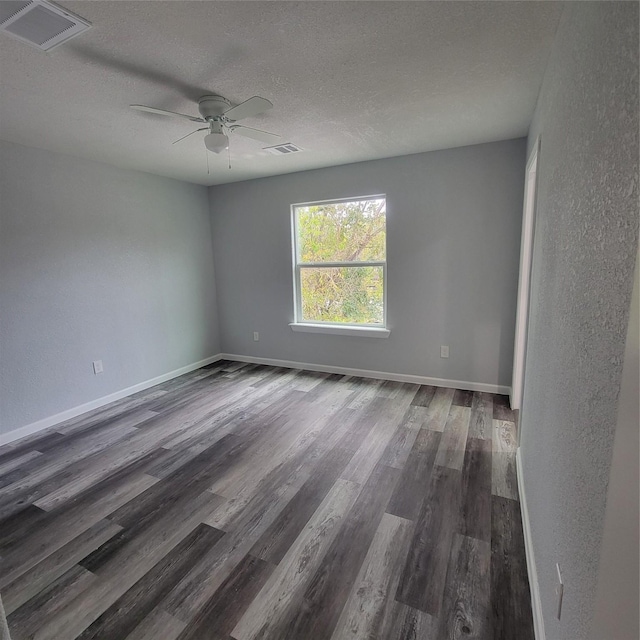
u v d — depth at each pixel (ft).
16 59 5.72
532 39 5.47
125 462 8.62
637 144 2.00
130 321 12.95
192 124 8.51
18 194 9.80
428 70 6.41
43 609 4.99
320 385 13.32
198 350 15.93
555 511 3.91
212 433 9.93
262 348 16.16
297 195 13.99
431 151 11.57
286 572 5.49
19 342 9.96
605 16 2.75
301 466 8.23
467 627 4.60
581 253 3.26
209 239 16.16
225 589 5.23
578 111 3.59
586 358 2.97
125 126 8.61
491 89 7.14
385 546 5.92
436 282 12.26
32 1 4.30
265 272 15.33
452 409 10.89
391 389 12.66
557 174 4.67
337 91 7.16
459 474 7.75
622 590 2.02
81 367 11.49
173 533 6.34
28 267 10.09
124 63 5.95
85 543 6.16
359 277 13.69
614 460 2.18
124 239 12.62
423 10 4.83
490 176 11.01
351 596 5.07
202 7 4.64
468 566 5.49
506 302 11.44
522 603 4.89
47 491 7.58
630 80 2.15
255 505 7.00
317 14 4.86
